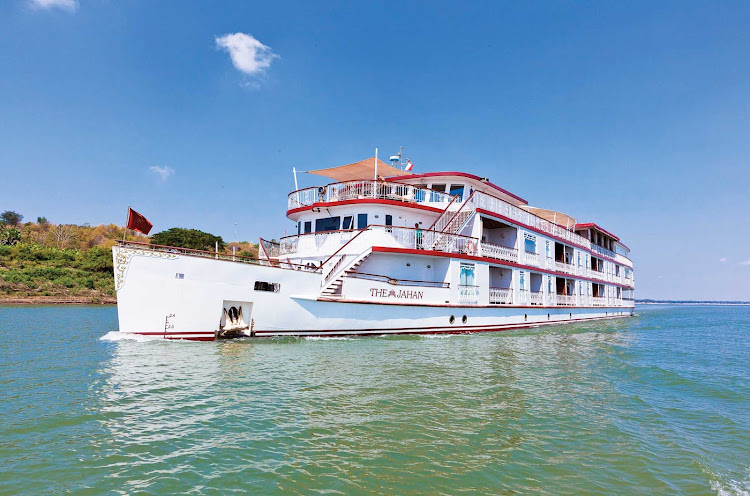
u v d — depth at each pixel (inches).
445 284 871.7
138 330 609.3
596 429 334.6
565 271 1344.7
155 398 376.8
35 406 352.5
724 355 770.8
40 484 228.5
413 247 837.8
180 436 295.9
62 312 1497.3
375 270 822.5
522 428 330.3
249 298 655.1
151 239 2748.5
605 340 927.7
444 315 865.5
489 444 297.4
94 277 2343.8
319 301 712.4
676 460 282.5
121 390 398.3
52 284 2148.1
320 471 250.5
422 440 299.9
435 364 550.0
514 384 463.5
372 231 810.8
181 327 621.9
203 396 384.8
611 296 1831.9
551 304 1229.1
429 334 842.2
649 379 529.0
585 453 288.7
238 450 275.6
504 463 268.5
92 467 248.8
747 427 352.8
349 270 775.7
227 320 647.8
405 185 887.7
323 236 850.8
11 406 351.6
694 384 508.7
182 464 255.0
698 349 855.7
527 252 1130.0
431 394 410.3
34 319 1190.9
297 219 970.1
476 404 384.8
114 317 1280.8
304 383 435.8
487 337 860.6
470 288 909.8
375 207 852.6
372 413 351.3
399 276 845.2
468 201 944.9
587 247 1544.0
